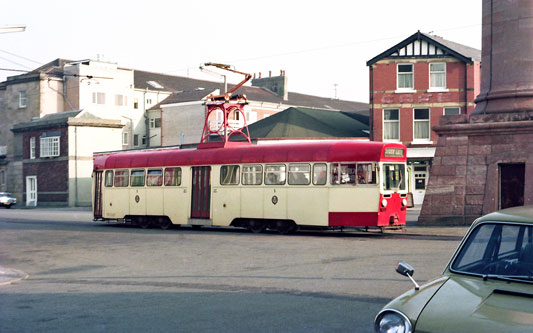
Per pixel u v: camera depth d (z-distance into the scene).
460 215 23.06
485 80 23.53
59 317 8.80
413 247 17.05
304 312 8.73
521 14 22.36
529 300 4.35
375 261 14.34
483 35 23.59
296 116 49.53
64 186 57.03
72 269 14.95
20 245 21.02
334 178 22.14
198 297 10.28
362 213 21.61
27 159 61.25
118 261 16.12
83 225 30.53
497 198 22.44
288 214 23.12
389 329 4.36
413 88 42.16
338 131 47.84
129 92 71.06
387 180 21.69
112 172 30.19
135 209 28.83
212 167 25.75
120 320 8.46
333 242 19.23
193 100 65.62
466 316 4.21
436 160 23.77
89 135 57.72
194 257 16.39
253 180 24.28
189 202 26.55
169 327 7.92
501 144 22.44
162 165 27.83
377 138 42.78
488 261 5.00
